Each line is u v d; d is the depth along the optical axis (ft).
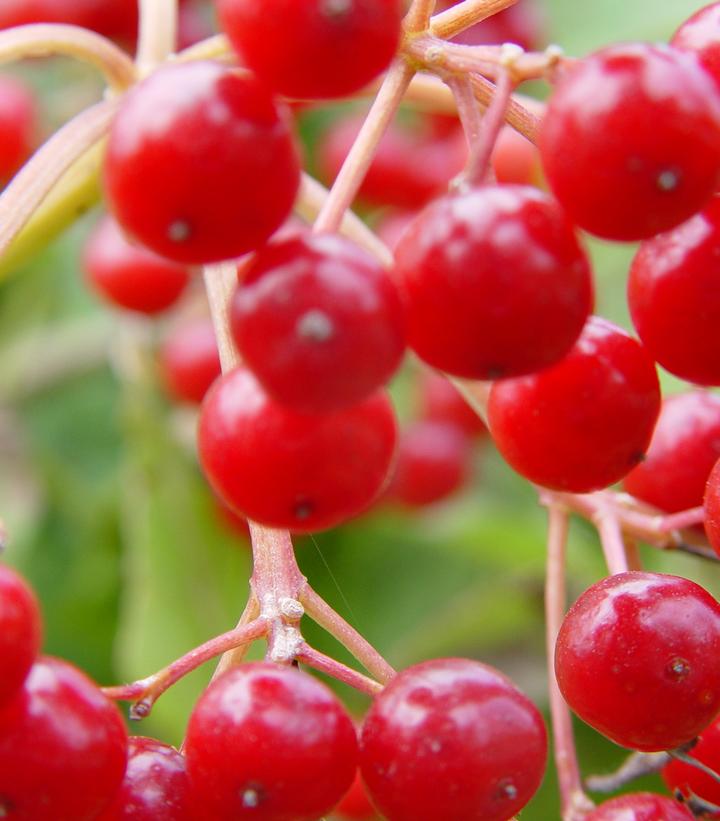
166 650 0.71
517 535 0.76
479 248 0.43
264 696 0.45
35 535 0.84
